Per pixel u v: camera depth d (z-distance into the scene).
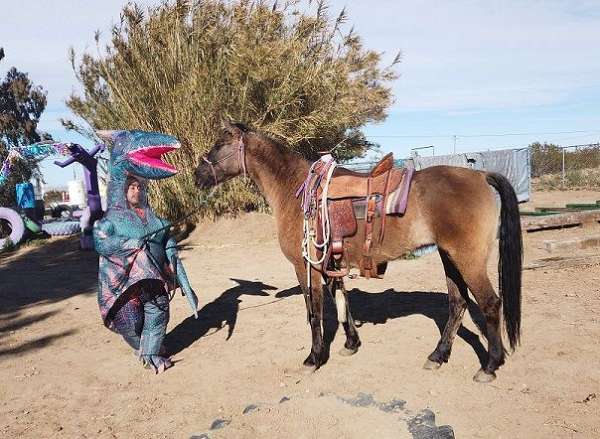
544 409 3.69
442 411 3.76
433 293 7.16
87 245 13.61
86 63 16.17
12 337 6.44
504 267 4.05
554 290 6.79
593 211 11.77
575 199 19.50
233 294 7.96
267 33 14.82
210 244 13.28
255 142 4.94
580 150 26.20
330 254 4.44
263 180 4.95
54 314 7.45
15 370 5.29
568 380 4.11
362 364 4.77
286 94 14.45
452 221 3.98
